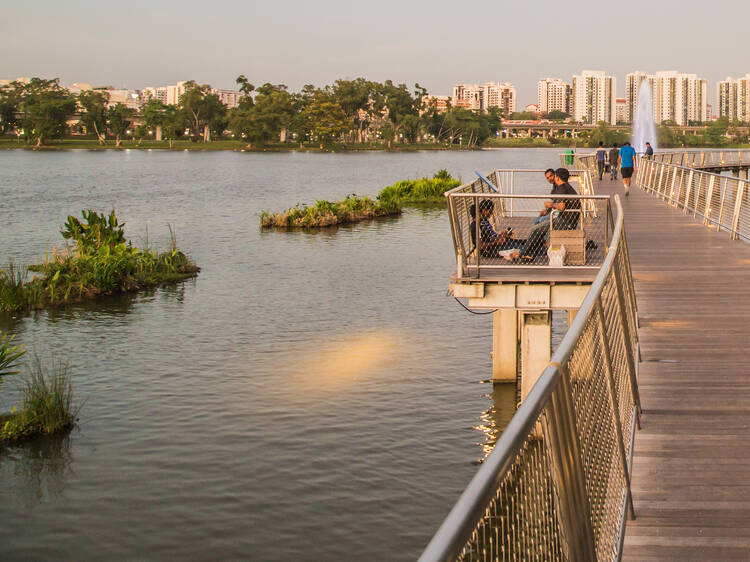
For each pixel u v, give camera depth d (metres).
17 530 9.95
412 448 12.43
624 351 6.43
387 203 48.78
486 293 12.37
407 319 20.80
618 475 4.90
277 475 11.46
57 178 92.25
